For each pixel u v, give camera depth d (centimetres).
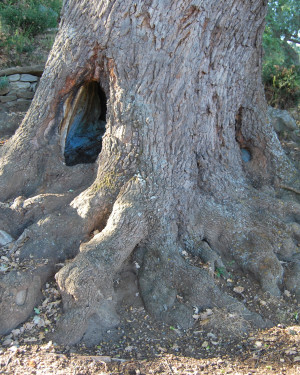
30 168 468
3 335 328
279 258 447
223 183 470
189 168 435
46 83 464
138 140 409
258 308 388
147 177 407
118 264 372
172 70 407
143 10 392
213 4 404
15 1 898
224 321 356
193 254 426
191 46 408
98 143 579
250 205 476
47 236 403
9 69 706
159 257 399
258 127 541
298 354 322
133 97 408
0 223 423
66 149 557
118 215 388
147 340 341
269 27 962
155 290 377
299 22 998
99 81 450
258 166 548
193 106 432
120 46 405
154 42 399
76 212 416
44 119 469
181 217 429
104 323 347
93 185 431
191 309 371
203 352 330
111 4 401
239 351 330
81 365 297
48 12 879
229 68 462
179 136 423
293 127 755
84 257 357
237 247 441
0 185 453
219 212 450
